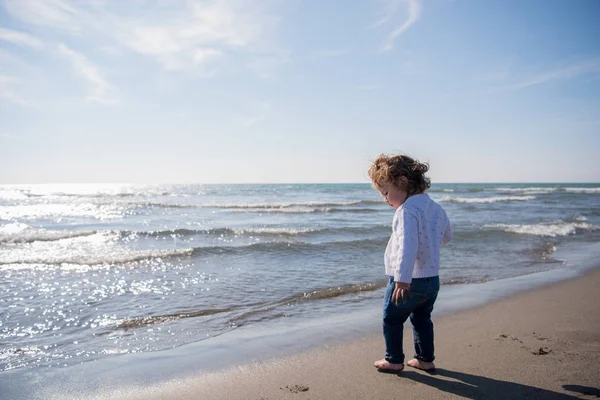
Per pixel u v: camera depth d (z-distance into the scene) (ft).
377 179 9.20
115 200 112.98
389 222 52.06
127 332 12.35
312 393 8.02
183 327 12.80
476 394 7.73
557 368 8.91
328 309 14.90
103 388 8.46
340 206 84.38
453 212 67.72
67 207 84.43
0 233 38.65
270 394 8.02
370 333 11.98
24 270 22.03
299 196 135.54
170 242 34.88
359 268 22.86
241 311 14.62
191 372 9.22
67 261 24.35
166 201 107.24
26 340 11.63
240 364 9.67
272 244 30.48
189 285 18.72
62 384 8.66
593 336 11.21
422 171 8.98
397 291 8.18
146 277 20.39
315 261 24.97
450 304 14.99
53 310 14.70
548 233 38.99
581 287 17.89
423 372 8.91
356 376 8.82
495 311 14.03
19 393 8.25
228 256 26.50
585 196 129.59
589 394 7.59
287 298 16.53
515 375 8.57
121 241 35.60
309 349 10.66
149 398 7.98
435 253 8.72
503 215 61.72
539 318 13.12
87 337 11.89
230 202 100.78
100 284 18.85
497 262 24.84
